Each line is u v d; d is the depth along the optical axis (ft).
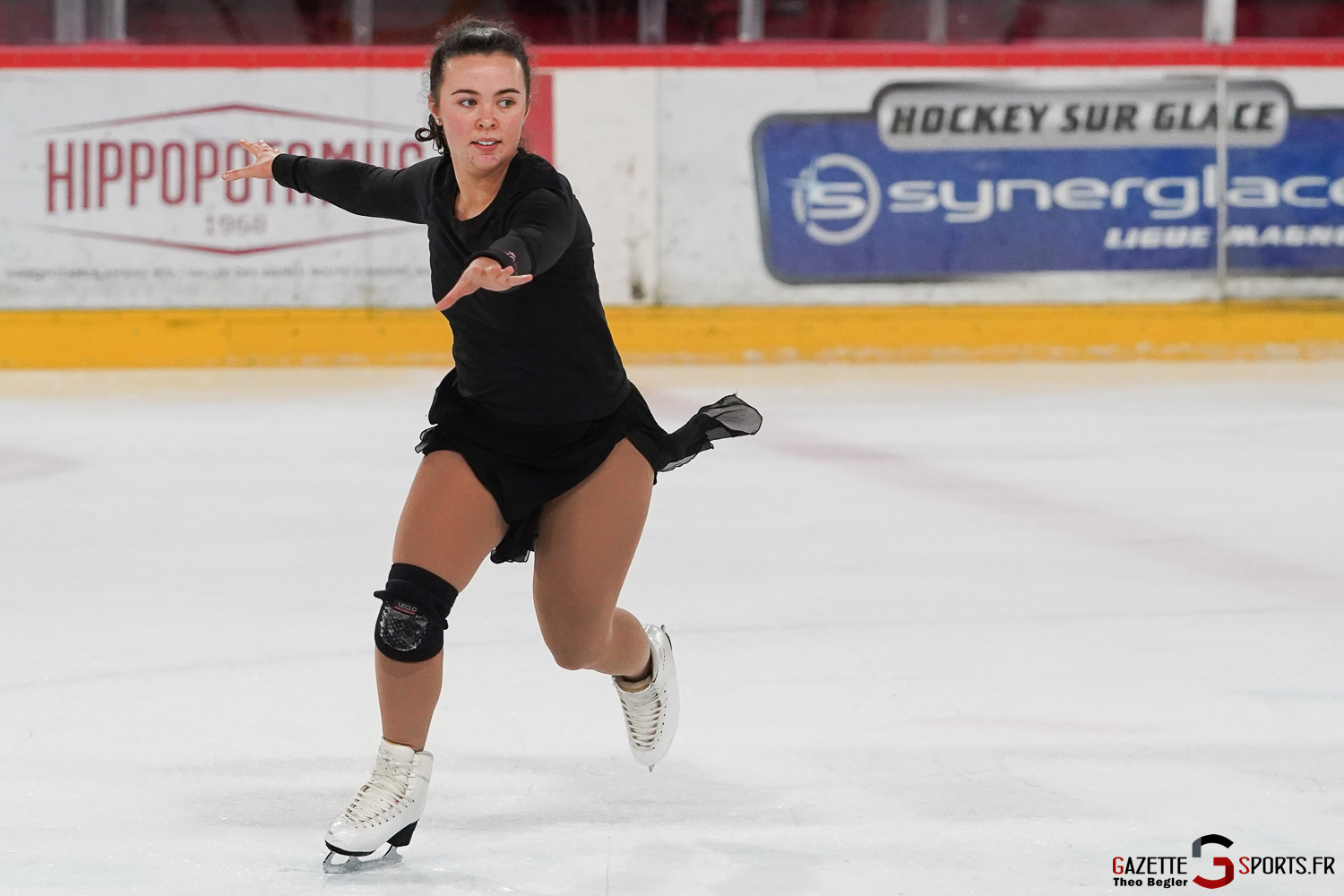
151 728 44.14
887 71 136.98
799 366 135.23
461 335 34.60
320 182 37.93
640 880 33.42
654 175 136.87
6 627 55.62
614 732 43.91
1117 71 137.39
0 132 131.34
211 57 132.67
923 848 35.24
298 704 46.44
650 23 147.84
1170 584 62.18
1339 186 138.51
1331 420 104.58
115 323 132.67
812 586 62.13
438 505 34.17
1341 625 55.67
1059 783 39.58
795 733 43.75
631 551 35.65
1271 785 39.40
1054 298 138.62
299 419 106.42
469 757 41.75
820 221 137.80
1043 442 97.35
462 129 32.40
